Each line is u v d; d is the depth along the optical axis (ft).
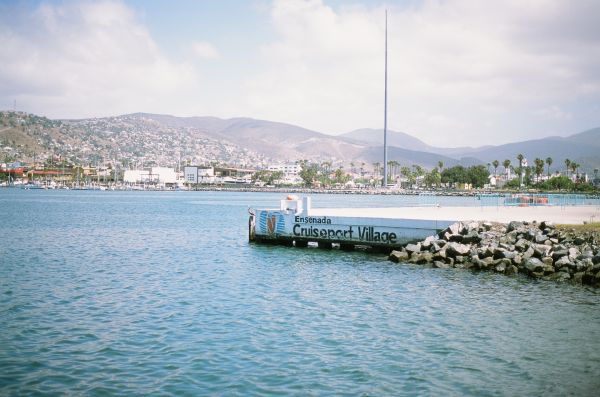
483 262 121.08
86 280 115.44
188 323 78.95
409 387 55.36
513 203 241.55
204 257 151.84
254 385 55.67
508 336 72.13
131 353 65.46
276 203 613.93
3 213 373.20
